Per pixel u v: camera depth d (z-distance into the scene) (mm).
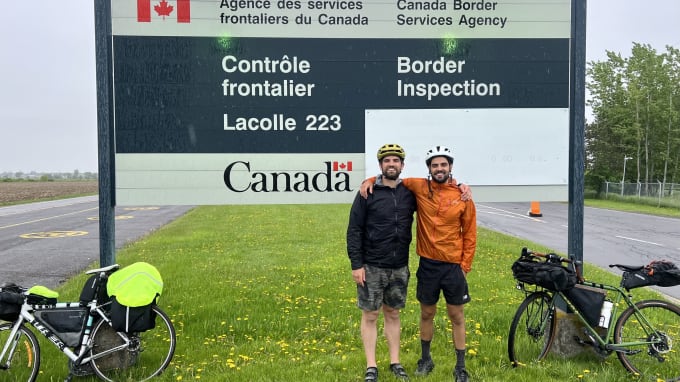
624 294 4430
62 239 15664
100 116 4828
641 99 49969
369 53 5215
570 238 5207
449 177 4172
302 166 5203
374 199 4070
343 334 5449
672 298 7660
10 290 4078
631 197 38344
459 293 4020
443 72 5254
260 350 4906
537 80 5285
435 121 5266
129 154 5039
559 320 4676
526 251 4559
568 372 4277
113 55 5000
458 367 4148
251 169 5168
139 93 5035
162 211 29031
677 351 4465
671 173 51500
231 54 5113
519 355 4605
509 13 5250
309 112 5195
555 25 5262
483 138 5281
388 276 4113
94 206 35438
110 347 4211
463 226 4062
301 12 5164
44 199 46125
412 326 5664
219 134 5129
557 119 5309
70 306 4133
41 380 4191
